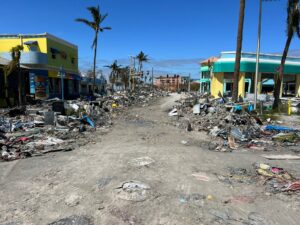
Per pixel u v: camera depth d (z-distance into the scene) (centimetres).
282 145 1079
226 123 1483
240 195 569
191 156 879
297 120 1689
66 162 786
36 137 1112
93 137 1192
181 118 1895
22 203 514
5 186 598
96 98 3369
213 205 519
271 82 3922
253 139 1179
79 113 1706
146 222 453
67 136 1162
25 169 718
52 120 1403
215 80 3862
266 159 867
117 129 1444
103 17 3669
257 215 484
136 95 4688
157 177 664
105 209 495
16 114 1691
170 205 515
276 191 593
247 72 3681
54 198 538
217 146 1048
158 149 973
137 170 715
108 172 695
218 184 629
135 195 555
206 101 2494
